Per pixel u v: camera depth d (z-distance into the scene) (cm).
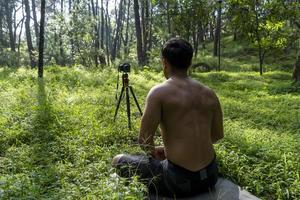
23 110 897
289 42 2711
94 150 617
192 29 2553
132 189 404
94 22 4084
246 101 1330
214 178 421
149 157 441
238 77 2170
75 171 520
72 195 412
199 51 4262
